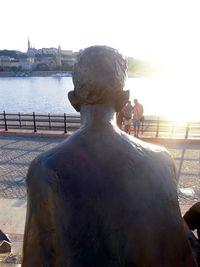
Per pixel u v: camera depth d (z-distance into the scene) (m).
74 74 1.24
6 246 4.08
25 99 43.66
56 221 1.05
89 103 1.23
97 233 1.05
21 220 5.25
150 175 1.17
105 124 1.22
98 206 1.06
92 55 1.19
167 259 1.14
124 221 1.07
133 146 1.23
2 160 9.41
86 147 1.15
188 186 7.22
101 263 1.03
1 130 13.25
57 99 42.78
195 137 12.02
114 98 1.23
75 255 1.02
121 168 1.13
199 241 1.77
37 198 1.10
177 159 9.34
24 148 10.80
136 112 11.55
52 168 1.10
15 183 7.50
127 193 1.10
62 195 1.06
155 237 1.11
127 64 1.30
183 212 5.39
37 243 1.10
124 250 1.06
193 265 1.21
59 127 14.51
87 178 1.08
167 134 12.68
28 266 1.10
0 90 65.44
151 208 1.13
